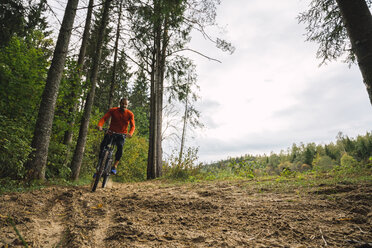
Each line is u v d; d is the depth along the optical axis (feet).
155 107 44.93
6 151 15.05
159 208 10.07
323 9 19.56
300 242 5.80
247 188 15.79
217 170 35.09
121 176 59.72
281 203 10.18
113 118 16.58
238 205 10.26
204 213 9.12
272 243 5.81
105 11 30.60
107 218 8.73
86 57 35.83
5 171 15.62
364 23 8.71
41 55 23.22
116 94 72.43
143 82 48.37
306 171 23.58
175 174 38.96
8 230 6.95
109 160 16.52
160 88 48.47
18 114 18.93
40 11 18.72
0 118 15.65
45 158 18.17
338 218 7.41
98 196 12.93
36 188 15.01
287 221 7.44
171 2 24.48
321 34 20.66
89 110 28.78
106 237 6.63
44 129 18.07
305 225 6.98
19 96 18.51
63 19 19.57
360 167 19.52
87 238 6.56
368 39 8.57
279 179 19.06
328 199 10.19
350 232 6.20
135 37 38.32
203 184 21.02
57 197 12.21
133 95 68.44
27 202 10.43
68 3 19.86
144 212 9.42
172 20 36.88
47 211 9.58
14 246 5.93
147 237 6.45
